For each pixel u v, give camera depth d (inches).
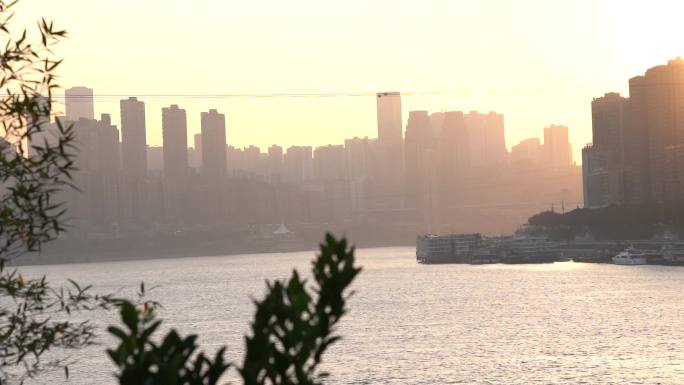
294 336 956.0
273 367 951.6
